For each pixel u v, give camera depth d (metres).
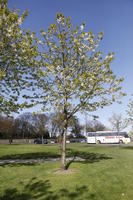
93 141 64.00
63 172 11.76
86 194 8.20
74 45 12.18
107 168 13.55
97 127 108.69
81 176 10.85
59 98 12.10
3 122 72.44
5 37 11.38
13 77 12.84
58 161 17.22
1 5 11.33
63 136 12.79
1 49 11.59
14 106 12.45
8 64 12.21
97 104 12.40
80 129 103.06
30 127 101.44
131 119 31.31
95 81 11.35
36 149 30.61
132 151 28.84
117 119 64.25
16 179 10.52
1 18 11.08
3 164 15.50
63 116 12.71
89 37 12.29
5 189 8.83
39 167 13.94
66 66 12.30
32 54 11.84
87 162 16.05
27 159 19.06
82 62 12.23
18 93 13.66
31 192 8.45
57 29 12.43
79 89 11.55
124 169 13.50
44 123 84.81
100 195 8.13
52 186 9.18
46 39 12.46
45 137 100.62
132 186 9.35
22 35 11.91
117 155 23.05
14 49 11.77
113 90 11.92
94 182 9.83
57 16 12.48
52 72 12.13
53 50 12.45
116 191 8.63
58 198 7.76
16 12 11.80
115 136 62.25
